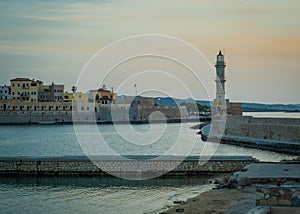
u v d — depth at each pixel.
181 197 31.56
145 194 33.12
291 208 20.62
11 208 29.86
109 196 32.84
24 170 42.69
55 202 31.36
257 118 80.12
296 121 69.94
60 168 42.31
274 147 68.06
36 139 105.31
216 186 33.44
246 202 25.94
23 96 183.75
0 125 177.62
